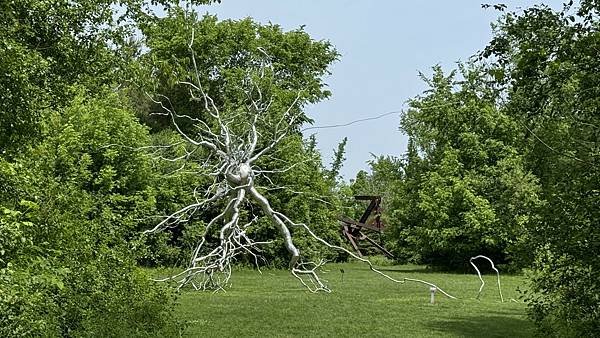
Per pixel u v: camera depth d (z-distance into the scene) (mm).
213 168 27828
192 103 45656
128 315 10438
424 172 44875
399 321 18125
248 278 31875
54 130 13016
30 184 8477
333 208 41688
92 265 10102
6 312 6238
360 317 18719
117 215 11922
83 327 9742
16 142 8750
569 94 10672
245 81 38688
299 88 45656
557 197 10195
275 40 47875
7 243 6324
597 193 10000
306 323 17391
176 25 13992
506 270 39031
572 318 10195
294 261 24375
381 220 58625
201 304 20828
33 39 10914
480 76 12695
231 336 15148
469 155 41562
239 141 27203
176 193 33594
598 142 10734
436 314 19641
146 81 13523
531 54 9930
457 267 42188
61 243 9234
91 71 12367
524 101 11031
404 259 47406
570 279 10180
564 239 10078
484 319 18750
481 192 40594
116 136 30125
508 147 40906
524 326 17531
